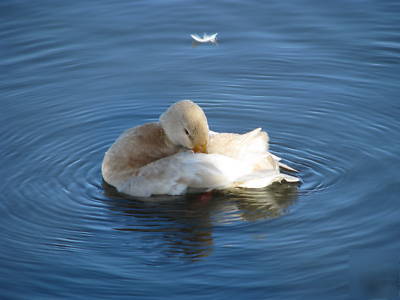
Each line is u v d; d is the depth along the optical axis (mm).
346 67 15453
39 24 16766
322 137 13266
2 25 16641
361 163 12258
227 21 17141
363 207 10812
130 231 10391
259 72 15430
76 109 14258
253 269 9344
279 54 15938
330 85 14930
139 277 9266
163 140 11797
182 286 9031
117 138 12781
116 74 15344
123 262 9633
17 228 10531
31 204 11195
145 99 14625
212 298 8758
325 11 17375
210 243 9992
